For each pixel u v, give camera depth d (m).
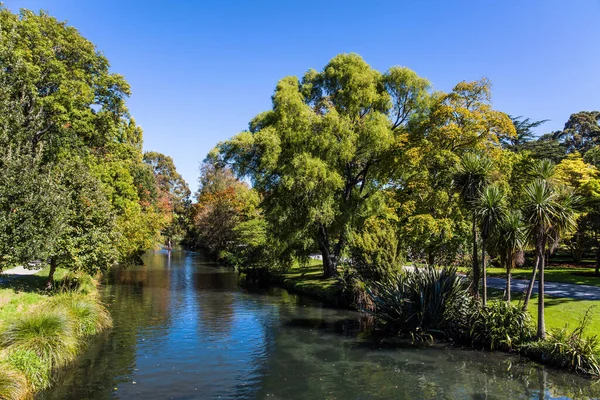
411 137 20.39
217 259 52.47
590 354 10.68
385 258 19.06
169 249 75.19
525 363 11.57
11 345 9.86
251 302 22.58
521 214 13.33
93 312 14.74
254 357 12.44
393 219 20.59
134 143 58.06
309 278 28.95
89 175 18.38
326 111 26.02
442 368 11.36
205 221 58.88
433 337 14.58
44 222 12.47
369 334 15.38
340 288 22.33
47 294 16.38
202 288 28.34
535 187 12.02
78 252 16.98
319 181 23.92
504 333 12.61
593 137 53.38
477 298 14.51
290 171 23.50
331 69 26.27
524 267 30.45
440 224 16.81
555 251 35.72
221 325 16.75
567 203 11.89
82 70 24.73
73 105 23.16
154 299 23.09
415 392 9.70
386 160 23.28
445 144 18.19
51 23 23.59
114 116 28.00
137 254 39.78
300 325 16.92
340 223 25.30
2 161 12.09
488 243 15.40
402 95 26.59
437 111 17.95
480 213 13.23
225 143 25.58
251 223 38.75
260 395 9.51
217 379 10.52
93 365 11.41
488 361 11.84
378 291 17.77
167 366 11.45
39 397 9.08
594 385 9.95
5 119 12.10
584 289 19.08
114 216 19.22
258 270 34.75
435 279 15.13
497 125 17.09
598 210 25.02
